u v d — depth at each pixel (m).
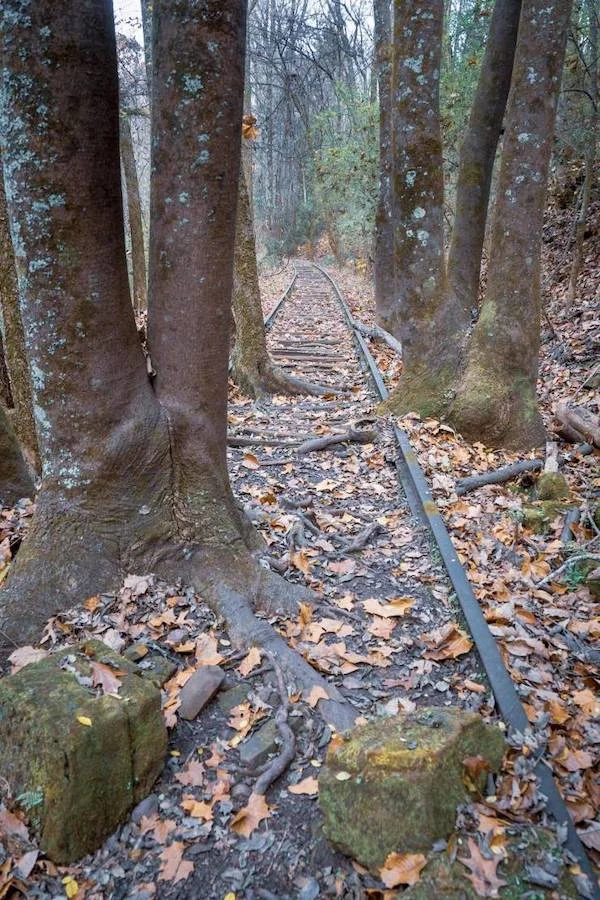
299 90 24.00
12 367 5.16
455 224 8.92
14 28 2.67
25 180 2.87
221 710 2.82
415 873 1.92
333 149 17.83
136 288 15.16
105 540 3.42
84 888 2.11
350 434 6.68
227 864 2.19
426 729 2.25
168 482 3.53
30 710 2.29
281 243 37.00
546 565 4.28
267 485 5.50
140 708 2.40
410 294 7.14
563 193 14.39
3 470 4.50
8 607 3.21
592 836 2.25
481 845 1.97
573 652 3.43
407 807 2.01
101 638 3.09
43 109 2.75
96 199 2.97
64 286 3.05
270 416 7.76
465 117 13.57
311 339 12.80
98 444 3.35
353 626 3.49
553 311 10.93
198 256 3.34
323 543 4.40
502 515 5.04
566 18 5.91
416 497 5.15
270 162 33.09
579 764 2.58
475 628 3.29
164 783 2.48
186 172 3.23
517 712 2.71
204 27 3.04
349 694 2.98
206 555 3.55
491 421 6.43
